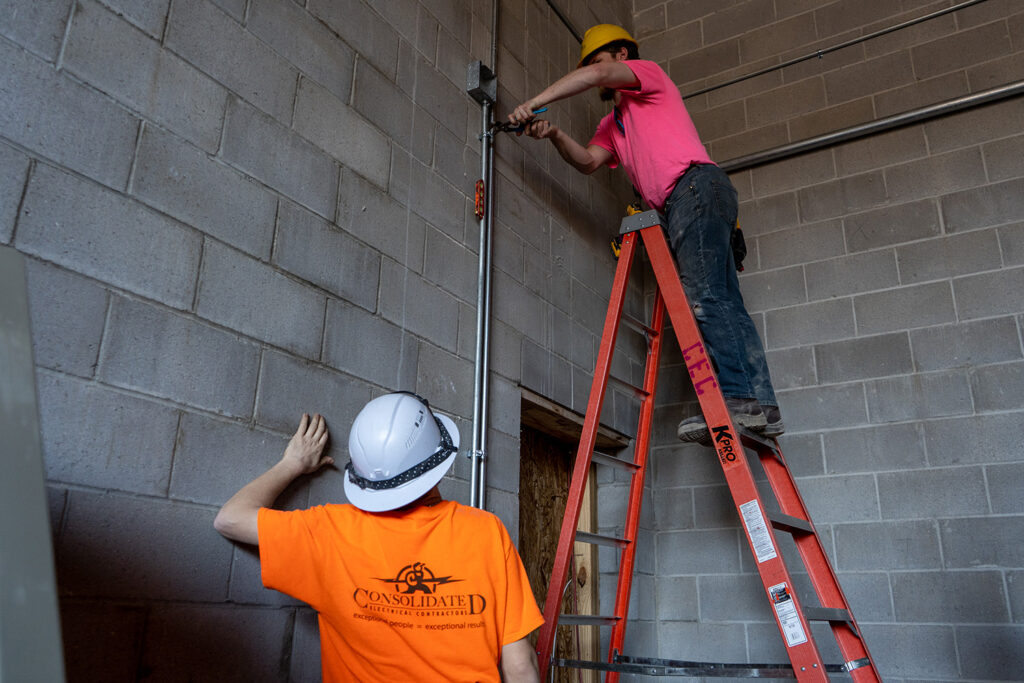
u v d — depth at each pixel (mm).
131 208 1545
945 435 3205
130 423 1470
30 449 463
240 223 1780
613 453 3678
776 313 3703
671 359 3887
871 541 3217
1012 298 3234
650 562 3607
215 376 1656
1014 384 3133
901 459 3258
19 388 476
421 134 2482
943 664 2965
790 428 3518
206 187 1713
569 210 3420
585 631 3342
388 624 1385
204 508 1580
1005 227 3328
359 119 2223
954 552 3061
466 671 1371
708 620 3455
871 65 3840
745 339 2340
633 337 3834
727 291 2365
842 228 3678
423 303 2346
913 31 3785
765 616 3342
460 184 2639
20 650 405
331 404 1938
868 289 3537
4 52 1374
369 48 2320
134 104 1588
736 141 4066
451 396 2398
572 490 2299
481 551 1473
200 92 1741
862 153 3734
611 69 2537
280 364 1818
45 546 442
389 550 1431
